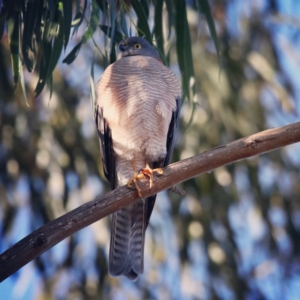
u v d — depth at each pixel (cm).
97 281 1148
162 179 679
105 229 1141
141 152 835
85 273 1152
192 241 1145
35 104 1160
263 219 1188
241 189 1190
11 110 1152
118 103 833
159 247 1148
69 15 719
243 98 1187
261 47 1228
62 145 1155
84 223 640
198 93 1167
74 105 1181
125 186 673
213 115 1157
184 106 1158
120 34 791
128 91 834
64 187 1137
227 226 1155
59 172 1141
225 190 1161
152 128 831
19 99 1144
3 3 750
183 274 1130
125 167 845
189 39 818
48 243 621
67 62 764
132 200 672
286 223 1204
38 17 739
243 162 1186
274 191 1200
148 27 786
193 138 1149
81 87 1189
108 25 745
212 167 677
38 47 771
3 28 746
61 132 1160
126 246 801
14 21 748
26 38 734
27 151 1149
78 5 730
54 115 1162
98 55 1170
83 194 1138
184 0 816
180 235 1145
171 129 870
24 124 1153
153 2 817
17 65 743
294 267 1199
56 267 1155
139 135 828
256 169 1187
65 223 632
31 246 616
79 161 1152
